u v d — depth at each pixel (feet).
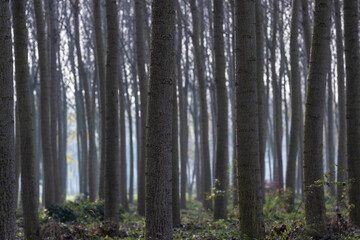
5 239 18.47
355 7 32.86
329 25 28.40
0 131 18.69
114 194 35.60
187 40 95.66
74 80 104.01
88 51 101.96
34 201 29.89
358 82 32.45
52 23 72.49
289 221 37.76
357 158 32.37
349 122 32.63
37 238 29.58
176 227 39.14
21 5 29.27
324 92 28.30
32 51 96.07
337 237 28.53
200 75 60.13
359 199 32.32
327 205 52.85
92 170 70.38
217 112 43.09
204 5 91.25
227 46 96.58
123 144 74.69
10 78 19.03
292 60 52.90
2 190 18.60
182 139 77.15
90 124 71.97
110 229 34.19
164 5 21.72
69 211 46.83
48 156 49.32
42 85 47.83
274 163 101.50
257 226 25.44
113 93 35.83
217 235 31.81
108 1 36.17
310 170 28.17
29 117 29.91
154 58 21.63
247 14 26.09
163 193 21.18
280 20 84.43
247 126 25.64
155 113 21.39
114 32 36.14
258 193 25.70
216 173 42.96
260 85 50.16
